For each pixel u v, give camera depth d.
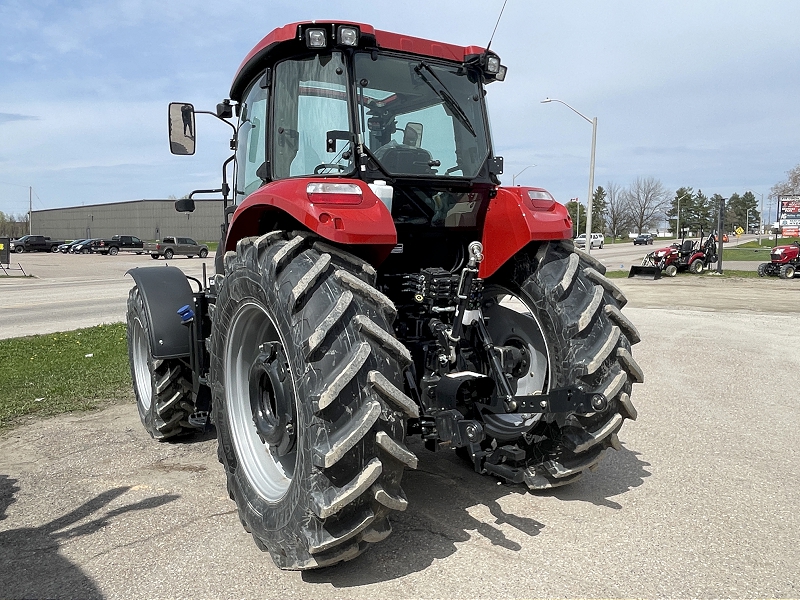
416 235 3.47
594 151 26.03
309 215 2.71
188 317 4.32
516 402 3.00
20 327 11.50
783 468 4.05
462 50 3.62
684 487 3.74
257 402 3.23
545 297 3.35
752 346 8.69
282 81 3.41
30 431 5.01
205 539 3.15
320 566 2.62
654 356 7.99
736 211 134.75
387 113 3.32
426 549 3.00
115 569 2.87
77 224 95.69
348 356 2.53
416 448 4.48
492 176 3.64
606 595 2.59
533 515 3.36
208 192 4.80
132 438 4.84
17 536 3.21
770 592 2.60
